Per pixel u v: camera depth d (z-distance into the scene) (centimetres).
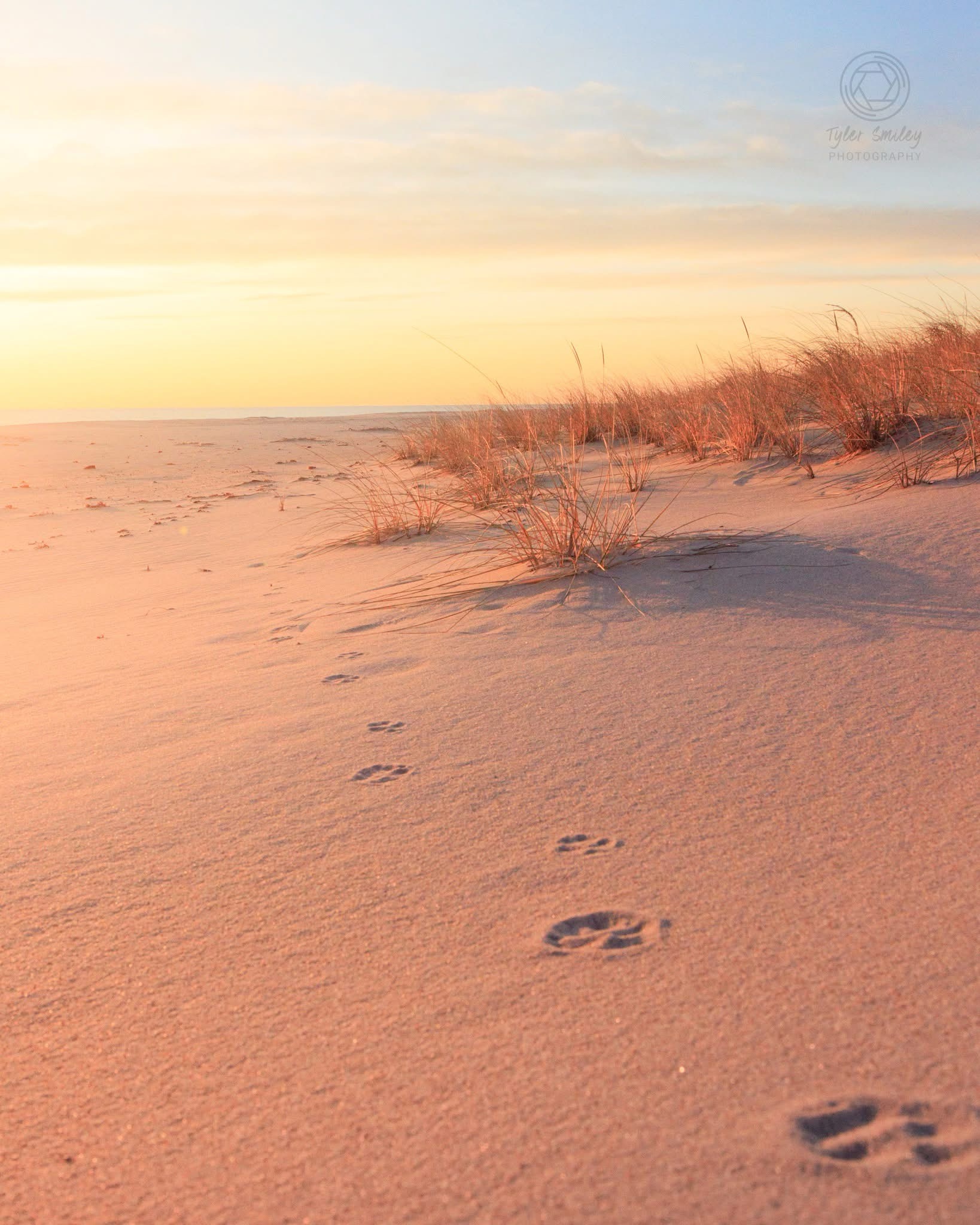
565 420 1028
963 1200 108
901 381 641
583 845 203
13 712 341
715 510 550
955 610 334
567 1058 138
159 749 283
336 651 375
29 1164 126
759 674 297
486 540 551
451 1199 115
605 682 304
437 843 208
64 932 182
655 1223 109
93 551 778
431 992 156
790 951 160
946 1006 142
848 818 206
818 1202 110
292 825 223
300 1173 121
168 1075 141
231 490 1170
